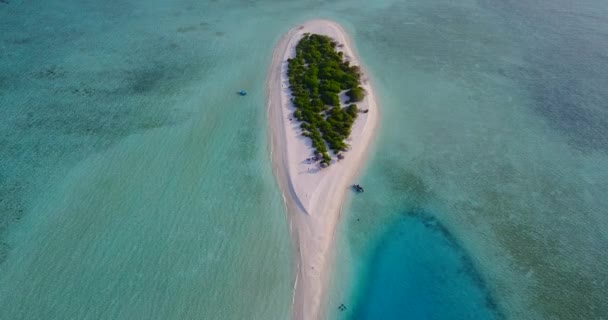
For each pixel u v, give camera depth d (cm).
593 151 6512
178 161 6259
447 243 5200
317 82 7675
